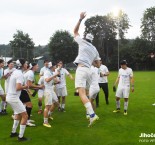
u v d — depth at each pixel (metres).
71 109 14.00
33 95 10.64
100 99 17.56
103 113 12.78
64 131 9.73
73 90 23.61
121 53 74.88
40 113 12.91
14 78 8.45
